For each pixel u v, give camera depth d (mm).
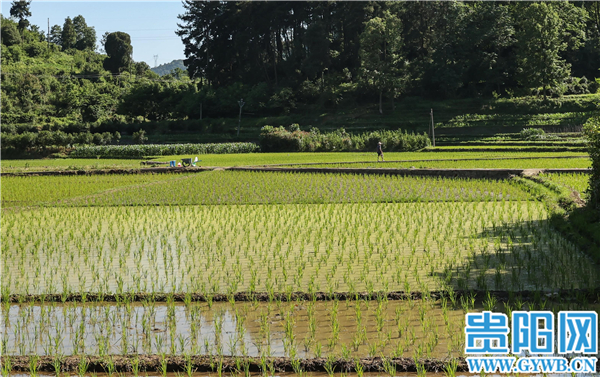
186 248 14586
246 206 21656
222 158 53000
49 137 75750
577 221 14906
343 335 8398
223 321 9180
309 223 17734
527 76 85000
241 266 12633
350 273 11734
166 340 8484
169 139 90938
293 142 65625
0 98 107000
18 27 163750
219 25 108500
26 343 8477
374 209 20281
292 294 10234
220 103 101188
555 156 41188
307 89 99312
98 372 7633
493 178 29641
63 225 18344
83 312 9641
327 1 103562
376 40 90062
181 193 26062
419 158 44625
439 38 95688
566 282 10352
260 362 7492
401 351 7648
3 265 13227
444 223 16969
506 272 11344
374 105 95875
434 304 9609
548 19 83688
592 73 99438
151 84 107375
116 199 24516
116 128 98312
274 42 112125
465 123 81312
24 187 29672
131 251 14398
